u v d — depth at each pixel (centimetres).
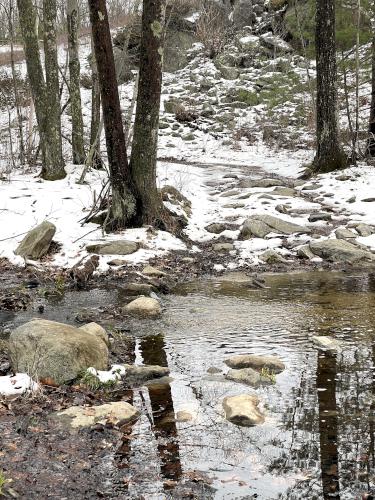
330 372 509
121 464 362
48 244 973
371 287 817
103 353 518
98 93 1544
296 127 2297
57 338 495
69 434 396
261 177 1614
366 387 473
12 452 369
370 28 2539
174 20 3119
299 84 2566
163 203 1133
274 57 2852
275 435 399
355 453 372
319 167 1566
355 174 1472
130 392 477
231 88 2683
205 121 2484
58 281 852
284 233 1102
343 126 1994
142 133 1052
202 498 327
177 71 3078
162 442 391
